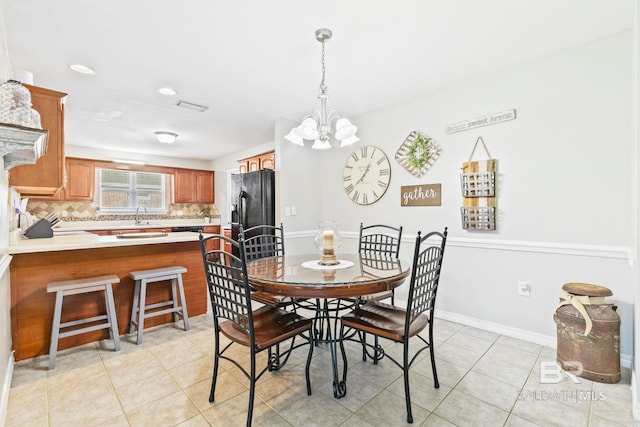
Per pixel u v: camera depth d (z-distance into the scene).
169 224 6.23
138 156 5.82
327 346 2.37
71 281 2.26
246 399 1.69
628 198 1.99
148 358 2.18
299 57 2.31
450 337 2.49
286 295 1.61
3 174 1.77
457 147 2.79
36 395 1.73
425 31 1.99
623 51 2.00
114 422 1.51
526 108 2.39
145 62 2.36
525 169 2.40
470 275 2.72
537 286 2.36
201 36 2.02
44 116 2.25
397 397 1.70
